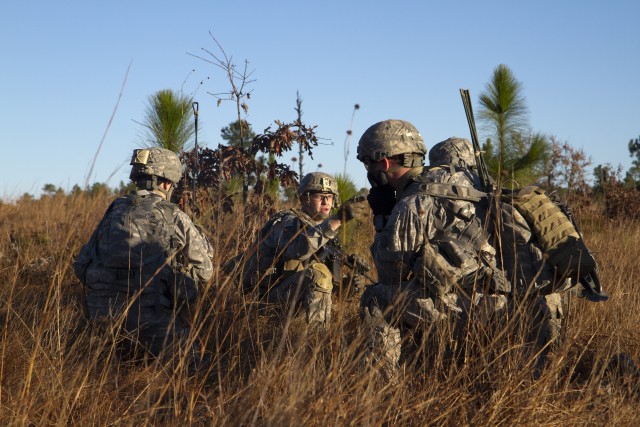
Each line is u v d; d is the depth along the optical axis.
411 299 3.17
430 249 3.03
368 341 3.19
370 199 3.47
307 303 4.60
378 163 3.36
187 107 6.43
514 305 3.09
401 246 3.13
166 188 4.57
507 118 7.10
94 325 4.05
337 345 2.91
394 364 3.19
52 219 8.31
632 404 3.02
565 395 3.02
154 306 4.05
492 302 3.19
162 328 4.04
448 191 3.17
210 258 4.38
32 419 2.87
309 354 3.27
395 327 3.25
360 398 2.72
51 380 3.07
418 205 3.13
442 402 2.90
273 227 4.94
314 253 4.79
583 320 4.17
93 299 4.13
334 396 2.65
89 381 3.33
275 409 2.45
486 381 3.03
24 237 7.22
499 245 3.16
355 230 6.17
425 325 3.20
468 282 3.11
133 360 3.74
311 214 5.03
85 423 2.88
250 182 7.13
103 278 4.09
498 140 7.09
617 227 9.05
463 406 2.87
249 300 4.59
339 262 4.81
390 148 3.29
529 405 2.83
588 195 12.41
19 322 4.02
